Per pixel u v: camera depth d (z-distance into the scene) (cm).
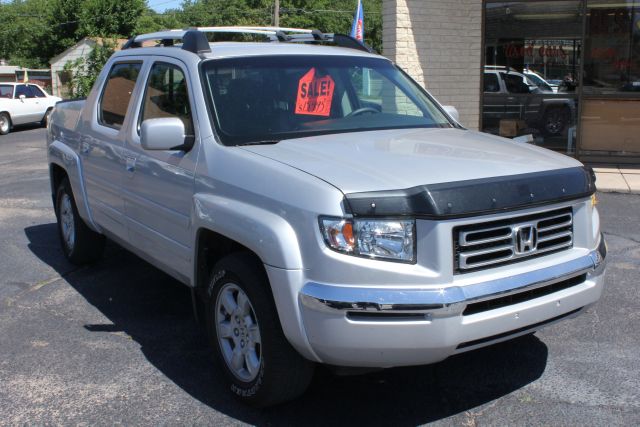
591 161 1223
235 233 361
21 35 6519
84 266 662
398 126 464
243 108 429
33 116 2492
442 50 1219
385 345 318
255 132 417
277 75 457
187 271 431
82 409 386
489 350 456
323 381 418
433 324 317
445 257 322
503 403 387
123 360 450
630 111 1190
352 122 454
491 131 1274
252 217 352
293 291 330
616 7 1166
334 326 318
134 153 486
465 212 324
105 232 573
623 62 1181
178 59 464
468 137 436
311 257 325
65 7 4759
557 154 407
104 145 540
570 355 446
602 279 383
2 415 380
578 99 1212
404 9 1184
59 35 4838
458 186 329
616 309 525
